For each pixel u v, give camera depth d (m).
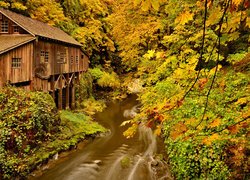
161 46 11.40
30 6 24.69
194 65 3.26
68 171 10.84
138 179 9.69
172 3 4.94
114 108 23.11
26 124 11.77
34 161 10.85
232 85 7.05
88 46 30.23
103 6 34.16
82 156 12.33
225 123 5.95
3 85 14.50
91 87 27.34
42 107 13.23
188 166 7.27
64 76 23.16
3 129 10.87
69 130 14.45
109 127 17.30
